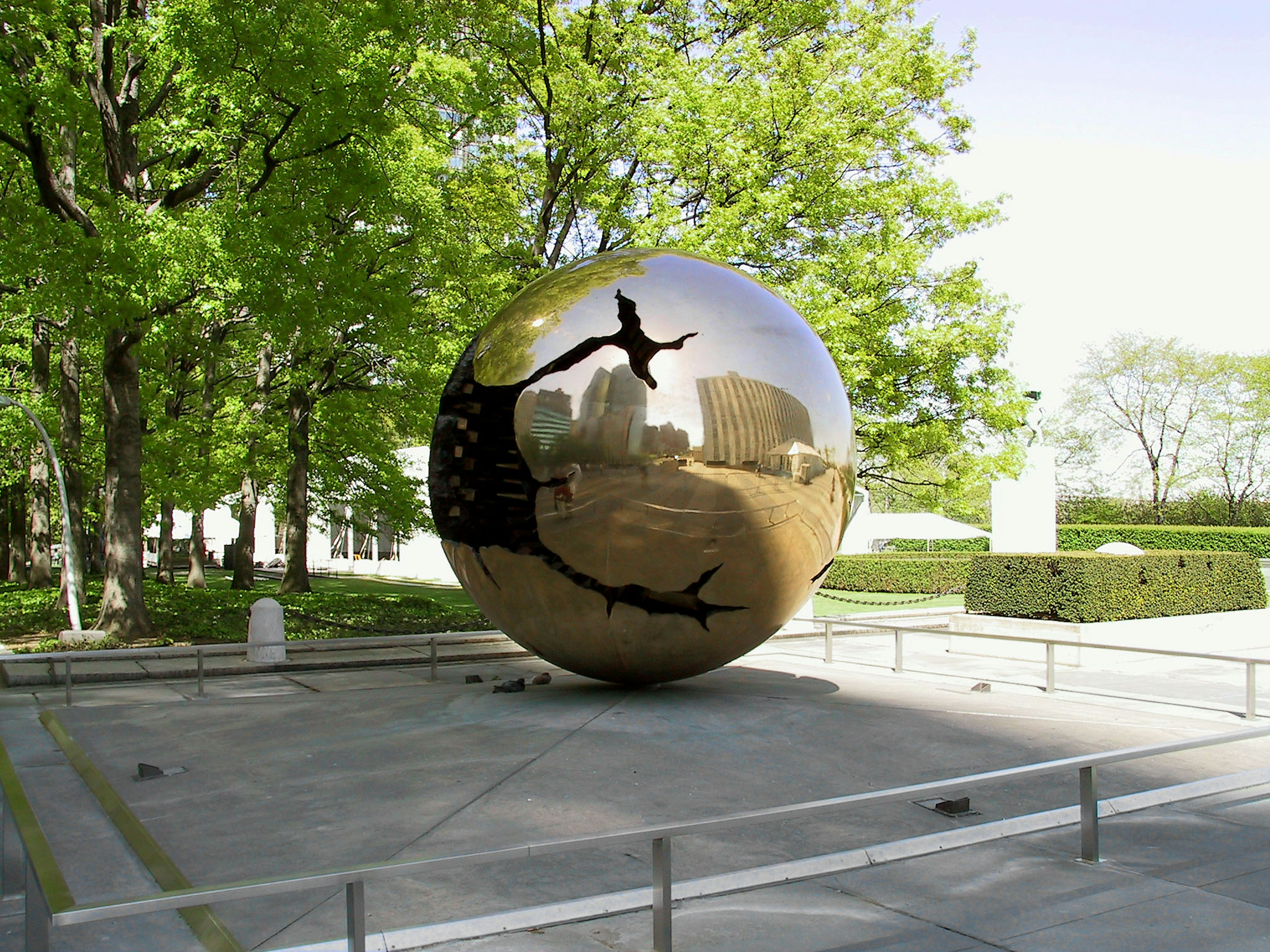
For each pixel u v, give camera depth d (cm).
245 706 917
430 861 361
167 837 547
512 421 723
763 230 1892
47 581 2666
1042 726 800
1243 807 629
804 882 492
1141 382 5138
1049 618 1448
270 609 1341
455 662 1383
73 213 1457
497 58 1984
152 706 960
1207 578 1570
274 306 1432
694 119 1858
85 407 2361
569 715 762
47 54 1454
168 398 2452
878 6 2217
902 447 2042
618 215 1973
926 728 769
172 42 1339
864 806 437
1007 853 535
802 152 1908
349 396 2178
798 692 896
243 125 1429
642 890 463
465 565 780
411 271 1711
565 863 507
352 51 1438
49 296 1321
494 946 411
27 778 721
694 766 651
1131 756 531
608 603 720
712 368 693
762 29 2162
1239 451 4947
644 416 675
